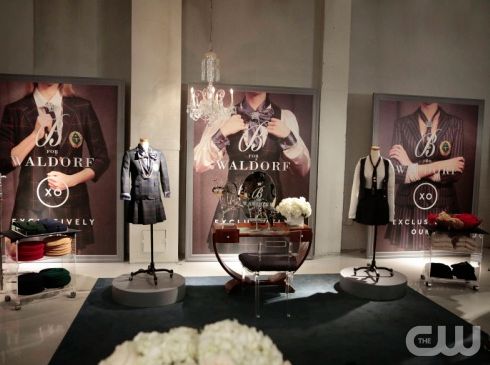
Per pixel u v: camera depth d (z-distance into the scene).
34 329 3.68
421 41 6.49
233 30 5.96
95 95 5.52
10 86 5.36
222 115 5.18
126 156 4.36
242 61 6.00
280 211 4.75
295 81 6.12
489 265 5.97
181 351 1.13
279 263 4.10
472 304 4.52
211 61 5.22
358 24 6.32
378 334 3.75
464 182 6.44
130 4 5.70
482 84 6.71
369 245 6.18
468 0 6.55
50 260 5.60
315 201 6.10
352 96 6.40
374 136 6.16
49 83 5.43
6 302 4.25
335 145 6.13
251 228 4.68
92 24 5.68
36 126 5.44
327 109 6.07
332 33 6.03
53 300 4.32
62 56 5.66
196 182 5.76
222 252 5.89
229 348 1.15
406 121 6.22
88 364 3.12
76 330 3.66
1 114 5.36
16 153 5.42
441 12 6.50
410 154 6.27
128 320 3.89
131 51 5.49
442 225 4.98
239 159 5.82
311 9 6.07
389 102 6.16
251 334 1.21
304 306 4.34
